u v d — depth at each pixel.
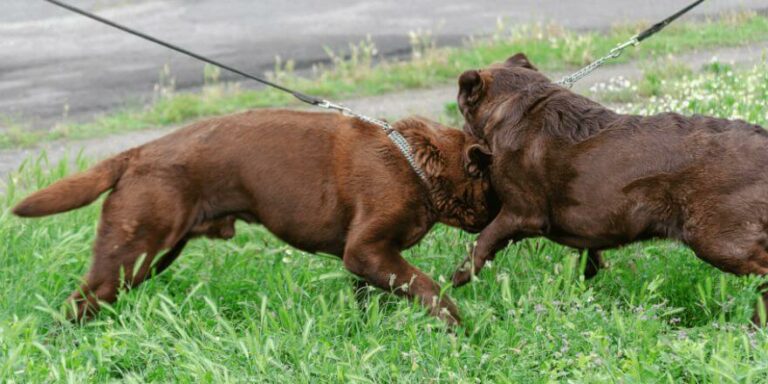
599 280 7.21
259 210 6.77
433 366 5.69
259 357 5.66
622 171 6.36
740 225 6.05
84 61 17.83
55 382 5.59
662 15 18.59
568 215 6.61
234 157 6.64
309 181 6.66
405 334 6.12
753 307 6.19
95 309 6.52
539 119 6.70
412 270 6.54
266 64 16.91
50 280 6.96
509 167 6.76
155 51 18.34
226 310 6.96
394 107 13.68
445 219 6.82
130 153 6.64
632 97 12.44
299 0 22.77
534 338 5.91
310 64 16.81
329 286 7.03
